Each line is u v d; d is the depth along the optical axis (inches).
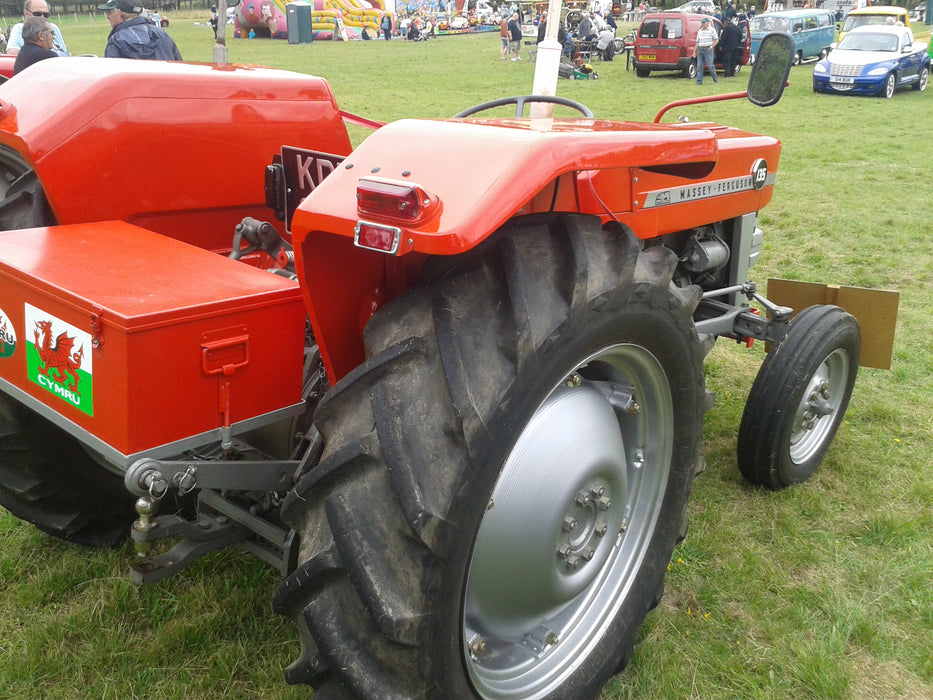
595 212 86.6
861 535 116.7
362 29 1437.0
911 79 751.7
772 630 96.9
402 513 57.0
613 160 68.3
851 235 284.8
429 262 67.6
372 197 58.1
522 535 72.1
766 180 131.8
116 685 86.5
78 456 98.7
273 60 991.0
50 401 70.9
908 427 150.3
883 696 88.3
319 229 62.7
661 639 95.2
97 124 90.5
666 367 80.7
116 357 62.2
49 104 90.4
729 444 142.7
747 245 133.5
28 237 82.2
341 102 629.9
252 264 101.3
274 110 106.7
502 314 63.4
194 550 83.0
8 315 73.8
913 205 330.3
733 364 179.6
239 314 67.2
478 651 72.4
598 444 76.9
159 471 64.7
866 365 134.0
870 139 502.0
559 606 81.5
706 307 129.4
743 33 888.3
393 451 57.2
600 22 1113.4
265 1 1339.8
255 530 82.1
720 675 90.4
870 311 130.1
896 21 837.2
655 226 104.5
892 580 106.9
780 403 117.7
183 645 92.0
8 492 96.7
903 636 97.1
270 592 100.7
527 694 75.9
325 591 60.0
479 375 60.4
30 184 92.5
